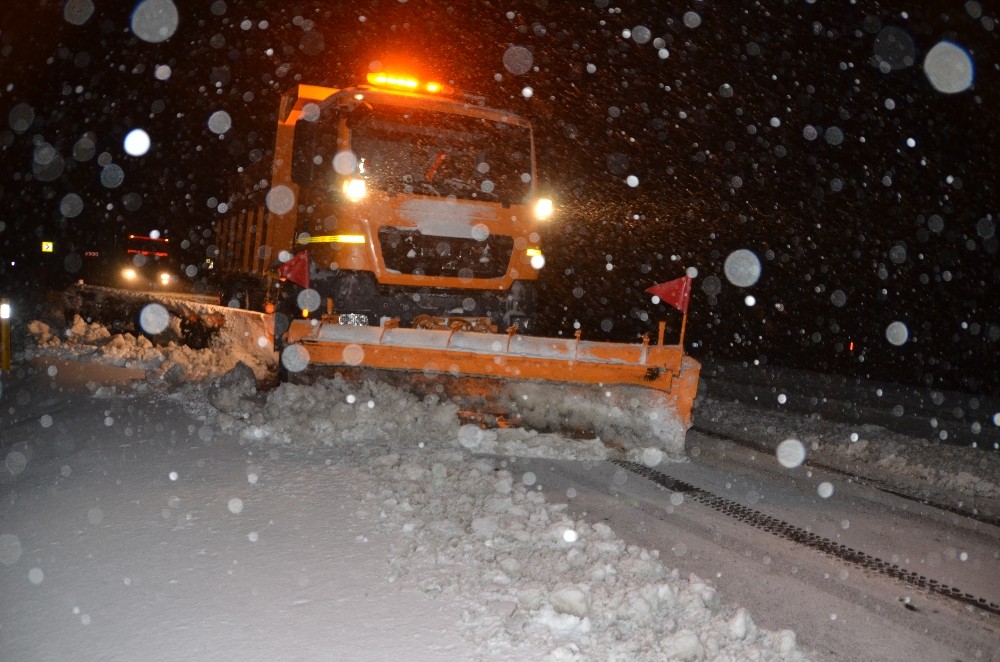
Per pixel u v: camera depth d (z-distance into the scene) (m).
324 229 9.59
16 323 18.33
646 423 8.14
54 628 3.77
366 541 4.88
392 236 9.56
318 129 9.74
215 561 4.54
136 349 13.45
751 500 6.89
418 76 10.59
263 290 12.20
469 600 4.11
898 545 5.93
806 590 4.91
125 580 4.28
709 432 10.43
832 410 13.35
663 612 4.14
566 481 7.03
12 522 5.17
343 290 9.53
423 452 7.18
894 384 18.23
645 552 4.81
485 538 4.98
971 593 5.04
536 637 3.74
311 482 6.08
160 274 28.36
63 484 5.94
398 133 9.80
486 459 7.52
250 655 3.52
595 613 4.02
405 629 3.78
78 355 12.97
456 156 9.92
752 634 4.00
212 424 7.93
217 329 12.88
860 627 4.42
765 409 12.84
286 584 4.25
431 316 9.71
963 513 6.98
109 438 7.30
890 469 8.55
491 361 7.91
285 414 7.77
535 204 10.09
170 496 5.66
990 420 13.12
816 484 7.70
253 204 13.33
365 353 7.92
